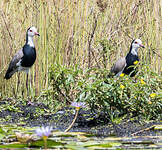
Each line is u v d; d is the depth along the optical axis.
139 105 8.69
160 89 9.33
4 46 13.27
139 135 7.09
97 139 6.64
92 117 8.98
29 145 5.98
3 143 6.18
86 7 12.76
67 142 6.26
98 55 12.77
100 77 9.00
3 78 13.26
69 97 10.27
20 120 9.03
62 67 9.09
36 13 12.97
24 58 12.41
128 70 12.77
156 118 8.85
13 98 12.38
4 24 13.26
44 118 9.20
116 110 8.62
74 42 12.52
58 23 12.50
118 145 6.04
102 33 12.87
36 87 12.93
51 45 12.59
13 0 13.31
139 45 12.66
